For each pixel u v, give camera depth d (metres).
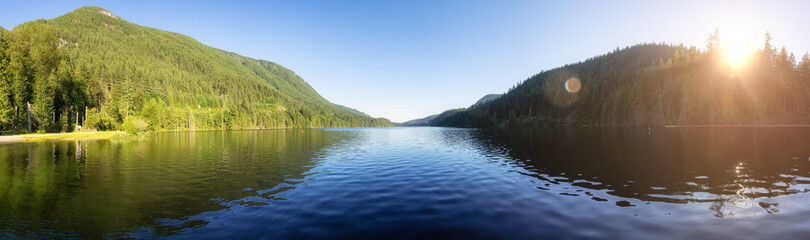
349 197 15.25
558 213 12.14
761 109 117.56
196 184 19.23
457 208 13.04
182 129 172.88
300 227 10.88
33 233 10.63
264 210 13.17
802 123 111.75
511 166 25.31
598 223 10.92
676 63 178.00
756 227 10.34
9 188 18.05
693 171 21.53
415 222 11.27
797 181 17.67
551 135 75.62
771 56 135.62
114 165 28.00
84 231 10.85
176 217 12.39
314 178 20.89
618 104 148.75
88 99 105.25
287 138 82.25
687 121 124.69
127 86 150.50
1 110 67.25
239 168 26.17
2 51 77.06
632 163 25.88
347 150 43.44
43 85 79.50
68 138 67.38
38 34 90.25
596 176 20.23
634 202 13.61
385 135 101.00
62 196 16.11
